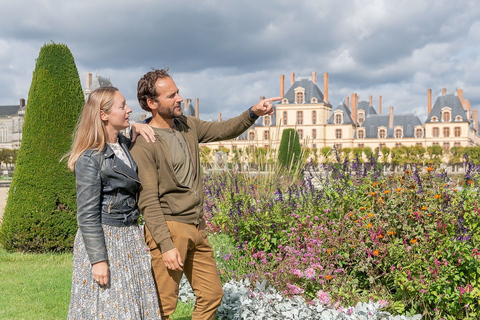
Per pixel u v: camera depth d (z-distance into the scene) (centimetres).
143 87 251
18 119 8569
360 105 9256
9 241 643
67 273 534
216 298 267
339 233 419
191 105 8206
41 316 386
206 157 850
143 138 246
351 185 474
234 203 529
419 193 399
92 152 225
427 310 339
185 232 248
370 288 387
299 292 358
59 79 642
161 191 247
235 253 467
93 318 223
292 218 479
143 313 237
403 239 379
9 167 5800
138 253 239
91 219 221
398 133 6875
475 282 338
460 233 351
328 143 6800
